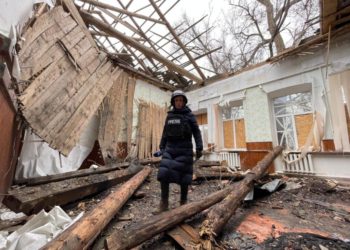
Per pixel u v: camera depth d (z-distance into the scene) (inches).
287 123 223.5
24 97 106.4
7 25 74.7
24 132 132.1
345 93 173.5
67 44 147.9
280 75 223.1
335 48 184.7
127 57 308.8
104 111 227.8
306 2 308.3
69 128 144.0
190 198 135.3
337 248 66.6
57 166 164.2
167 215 80.0
